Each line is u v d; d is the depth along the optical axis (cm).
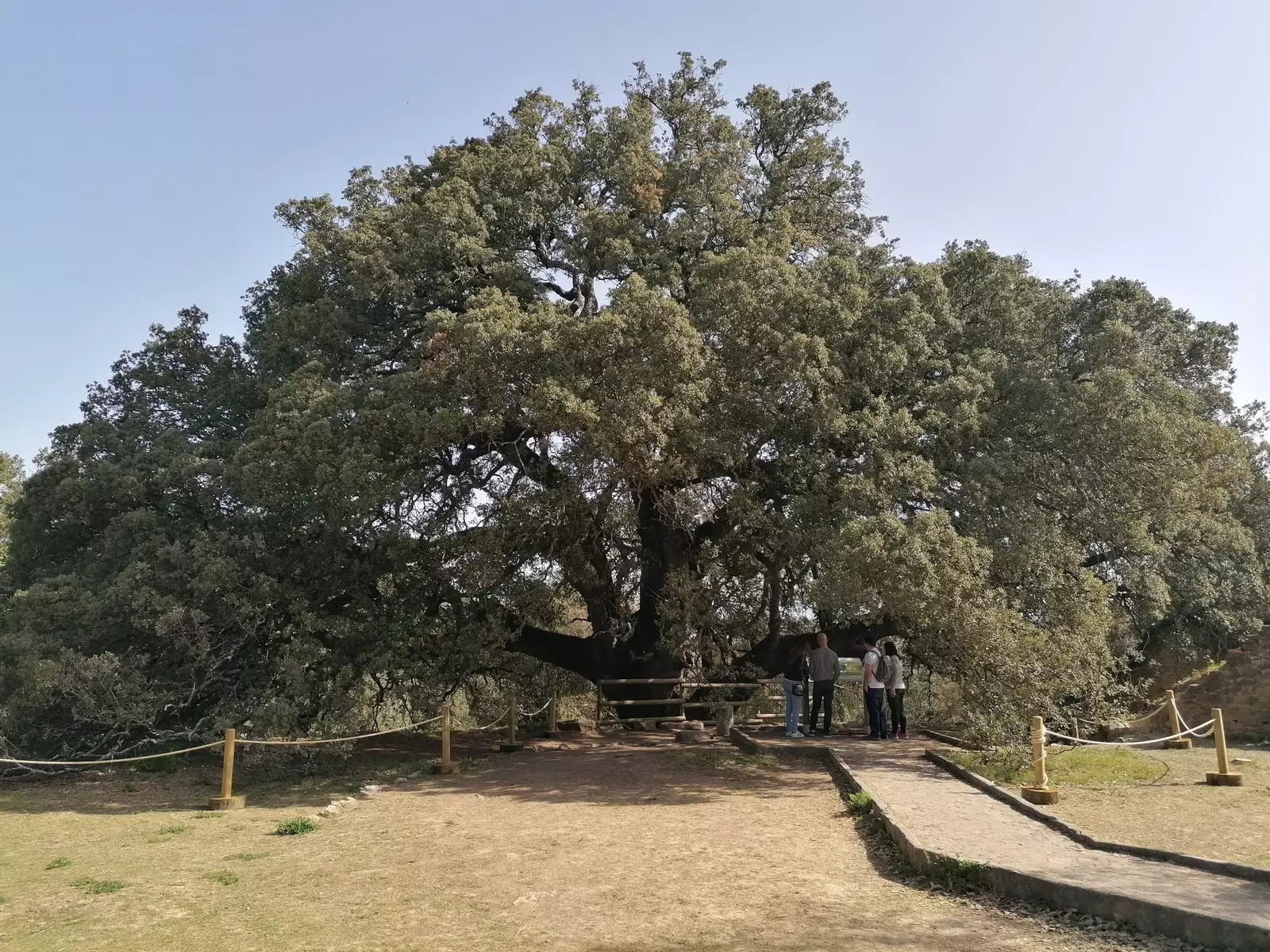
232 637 1475
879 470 1380
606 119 1850
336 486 1366
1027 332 1628
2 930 650
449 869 788
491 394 1420
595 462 1429
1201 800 1025
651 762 1394
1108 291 1667
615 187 1823
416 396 1472
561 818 1002
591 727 1955
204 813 1091
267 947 597
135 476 1552
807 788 1169
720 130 1872
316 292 1811
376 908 676
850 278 1533
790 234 1677
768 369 1472
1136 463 1433
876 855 817
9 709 1321
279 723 1327
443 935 612
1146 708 1870
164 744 1526
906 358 1457
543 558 1709
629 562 1906
